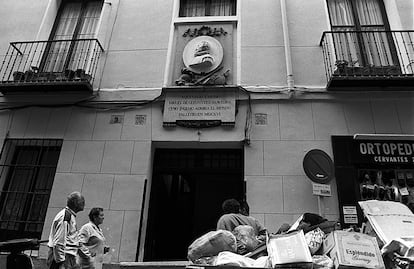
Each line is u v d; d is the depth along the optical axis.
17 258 4.02
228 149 6.85
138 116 6.91
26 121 7.12
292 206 5.97
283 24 7.33
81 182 6.50
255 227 4.12
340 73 6.56
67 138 6.89
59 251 4.14
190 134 6.63
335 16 7.65
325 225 3.72
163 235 6.82
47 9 8.21
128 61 7.47
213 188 7.07
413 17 7.11
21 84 6.90
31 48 7.79
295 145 6.38
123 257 5.90
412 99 6.51
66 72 7.21
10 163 7.00
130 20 7.95
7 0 8.50
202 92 6.89
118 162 6.59
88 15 8.34
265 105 6.73
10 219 6.56
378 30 7.37
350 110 6.54
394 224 3.58
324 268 2.93
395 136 6.03
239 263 2.95
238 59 7.17
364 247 3.03
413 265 2.97
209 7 8.11
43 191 6.72
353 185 5.94
